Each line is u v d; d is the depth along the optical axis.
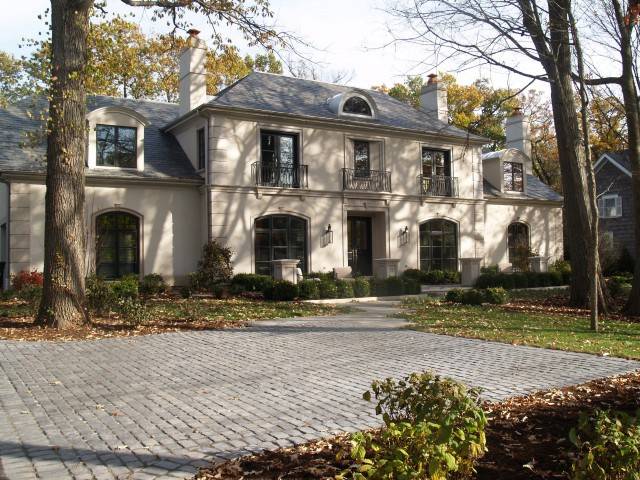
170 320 12.91
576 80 12.85
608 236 31.59
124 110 21.05
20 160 19.34
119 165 21.17
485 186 30.23
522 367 7.88
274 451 4.68
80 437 5.11
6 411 5.97
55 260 11.67
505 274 23.89
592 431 3.68
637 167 14.38
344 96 24.38
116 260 20.92
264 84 24.38
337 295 18.98
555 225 31.95
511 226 30.58
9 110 21.41
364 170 24.98
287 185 22.92
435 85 29.25
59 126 11.77
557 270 26.56
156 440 5.02
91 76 13.56
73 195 11.88
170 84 33.59
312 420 5.55
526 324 12.27
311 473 4.07
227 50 17.23
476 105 35.66
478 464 4.06
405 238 25.97
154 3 13.82
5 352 9.24
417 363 8.20
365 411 5.84
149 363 8.40
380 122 25.47
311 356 8.84
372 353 9.02
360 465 3.28
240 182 21.91
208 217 21.45
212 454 4.64
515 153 30.55
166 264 21.61
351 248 25.94
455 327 11.71
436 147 27.19
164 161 22.59
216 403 6.23
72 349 9.52
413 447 3.28
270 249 22.62
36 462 4.50
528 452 4.33
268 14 15.31
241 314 14.12
